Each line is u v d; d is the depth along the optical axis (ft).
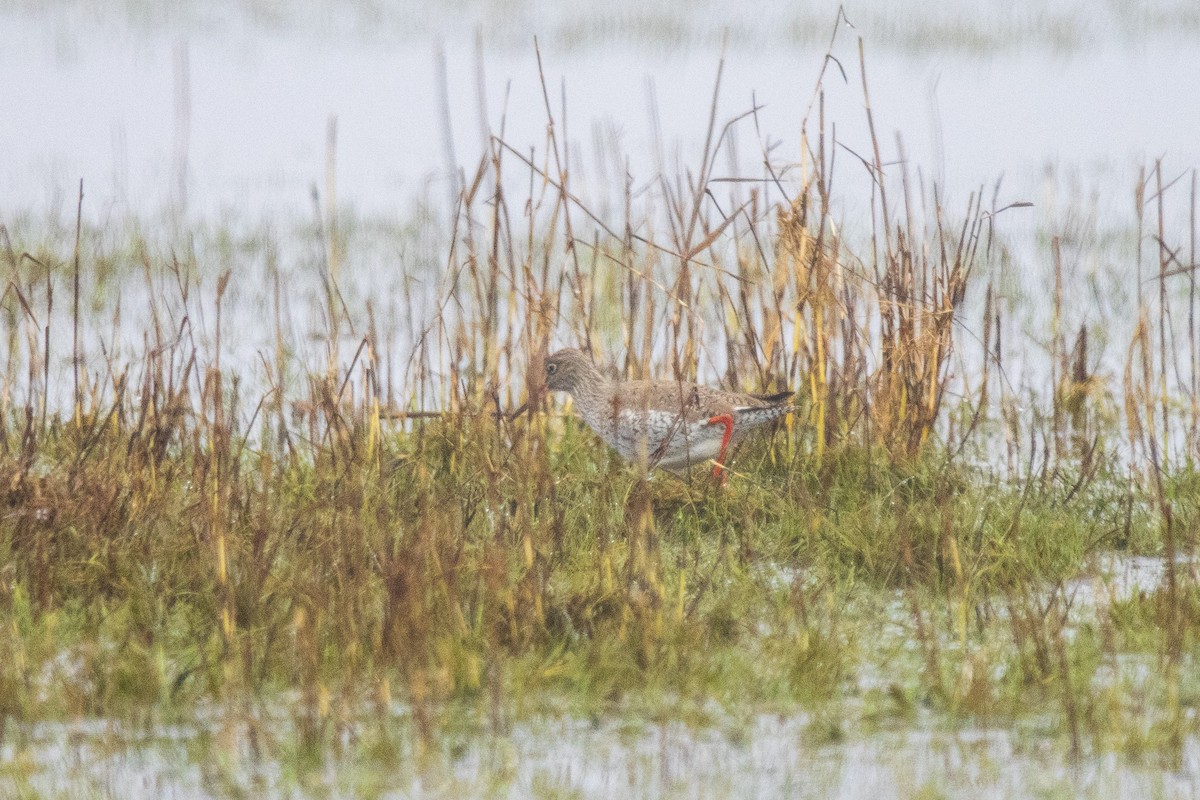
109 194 83.51
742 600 32.07
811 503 37.58
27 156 93.76
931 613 31.30
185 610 30.66
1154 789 24.03
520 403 46.73
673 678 28.17
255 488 36.65
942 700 27.50
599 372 42.14
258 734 25.67
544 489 37.76
